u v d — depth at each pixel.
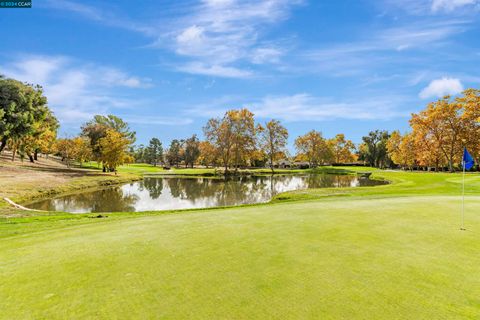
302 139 102.56
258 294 4.60
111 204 27.12
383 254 6.34
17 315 4.09
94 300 4.48
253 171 81.12
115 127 71.88
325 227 8.67
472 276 5.23
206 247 6.94
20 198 26.67
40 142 58.59
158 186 44.28
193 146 109.88
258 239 7.54
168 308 4.21
